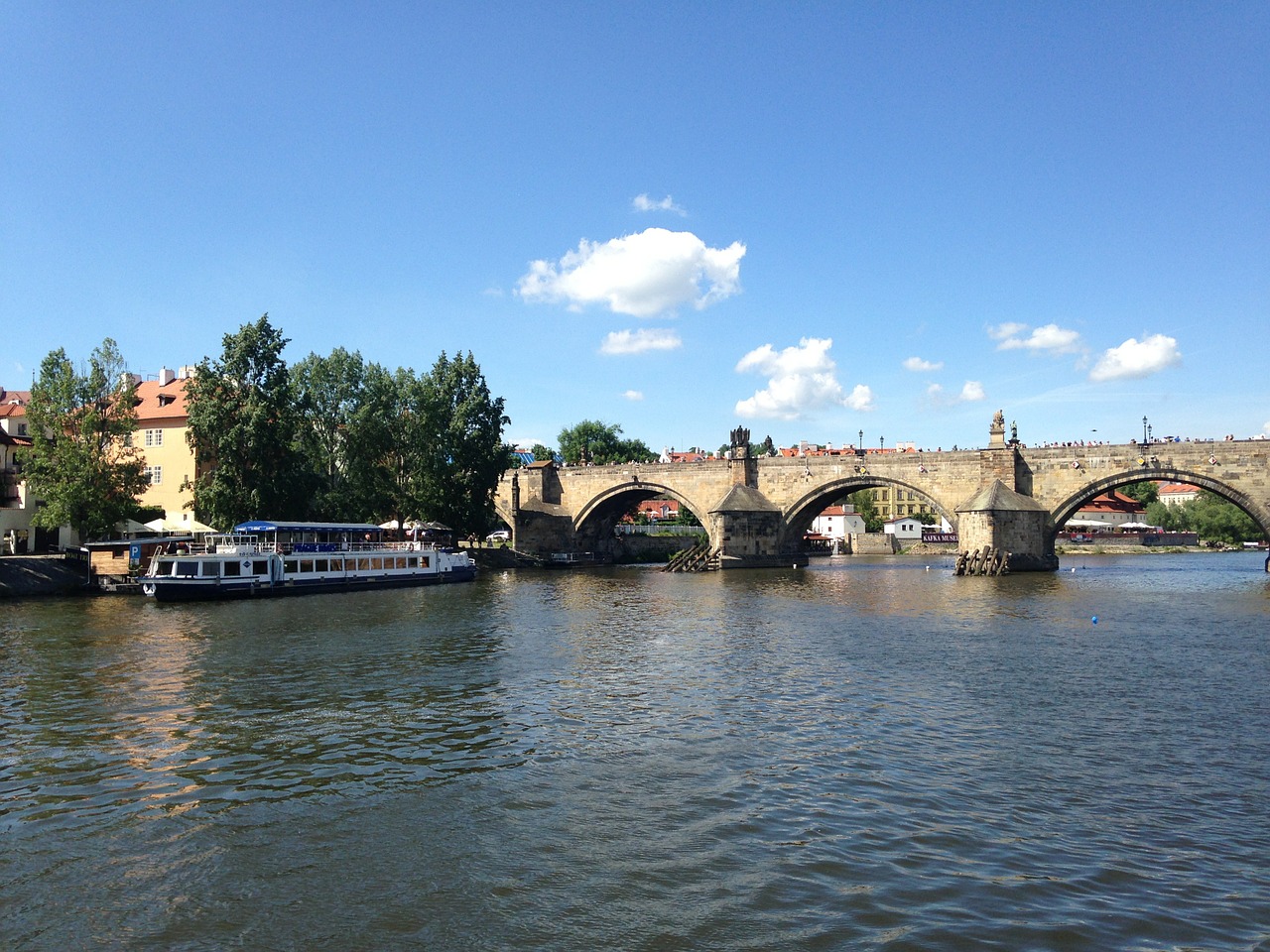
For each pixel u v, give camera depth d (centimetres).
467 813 1634
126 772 1900
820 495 9550
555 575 8856
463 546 10862
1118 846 1448
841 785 1759
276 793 1756
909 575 8356
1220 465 7506
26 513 7112
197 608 5281
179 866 1413
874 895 1275
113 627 4306
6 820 1617
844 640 3778
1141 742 2072
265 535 6838
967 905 1243
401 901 1282
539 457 16950
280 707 2495
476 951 1142
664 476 10575
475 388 9744
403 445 9306
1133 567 9781
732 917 1218
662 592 6512
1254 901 1251
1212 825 1538
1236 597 5709
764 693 2644
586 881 1341
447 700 2581
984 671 2983
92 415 6544
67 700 2591
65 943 1171
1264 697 2555
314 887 1335
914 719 2303
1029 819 1568
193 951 1149
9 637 3928
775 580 7788
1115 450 7994
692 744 2080
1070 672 2959
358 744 2106
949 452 8731
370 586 6969
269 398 7262
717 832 1522
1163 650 3450
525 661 3253
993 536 8031
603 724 2281
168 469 8388
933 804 1647
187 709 2475
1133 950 1119
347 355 8981
